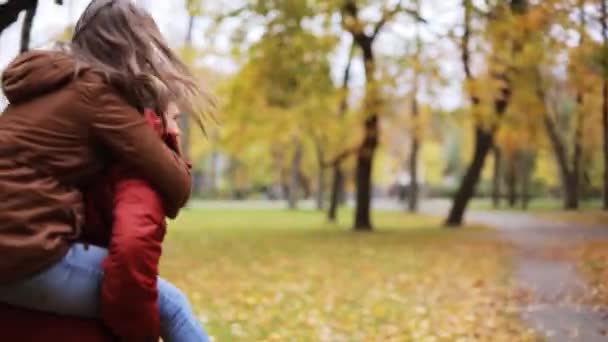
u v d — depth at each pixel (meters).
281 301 9.67
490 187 78.44
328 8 20.56
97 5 2.72
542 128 35.47
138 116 2.56
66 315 2.54
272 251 17.56
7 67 2.56
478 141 28.33
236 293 10.43
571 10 17.19
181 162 2.64
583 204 50.41
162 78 2.69
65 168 2.49
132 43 2.66
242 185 70.56
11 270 2.39
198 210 45.50
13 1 7.29
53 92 2.52
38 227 2.43
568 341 6.86
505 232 23.94
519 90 22.81
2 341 2.53
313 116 24.61
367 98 23.05
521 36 19.14
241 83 22.92
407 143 60.34
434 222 33.31
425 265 14.41
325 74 22.06
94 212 2.60
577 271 12.46
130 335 2.50
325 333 7.32
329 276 12.69
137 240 2.43
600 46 17.02
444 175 86.12
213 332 7.22
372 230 25.91
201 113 2.84
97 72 2.55
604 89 21.55
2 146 2.45
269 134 26.83
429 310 8.88
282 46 20.84
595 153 47.72
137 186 2.54
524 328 7.54
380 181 68.88
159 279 2.77
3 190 2.42
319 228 27.38
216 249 18.08
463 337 7.14
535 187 72.62
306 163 53.12
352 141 27.14
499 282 11.45
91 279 2.51
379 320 8.17
